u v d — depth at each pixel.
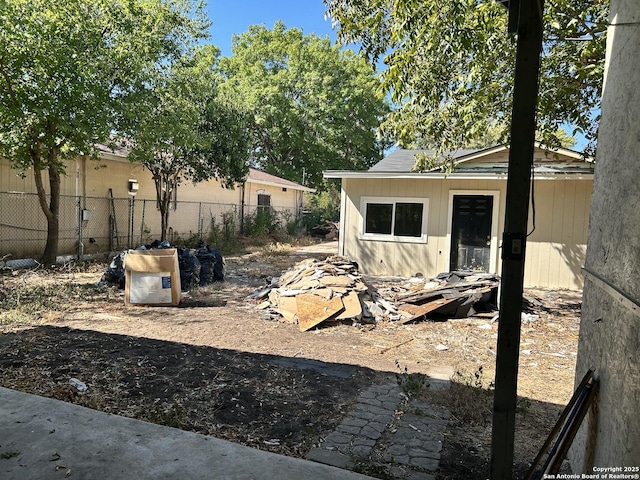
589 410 2.36
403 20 5.04
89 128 8.95
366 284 7.51
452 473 2.73
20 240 10.62
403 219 11.14
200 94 13.54
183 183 16.05
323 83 27.55
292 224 22.69
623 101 2.19
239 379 4.17
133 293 7.05
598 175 2.58
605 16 5.20
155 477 2.41
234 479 2.42
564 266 9.84
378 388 4.10
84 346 4.95
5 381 3.86
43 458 2.55
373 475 2.68
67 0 8.48
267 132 28.00
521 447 3.08
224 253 14.91
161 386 3.94
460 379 4.25
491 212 10.34
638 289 1.82
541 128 7.04
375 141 30.17
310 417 3.46
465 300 6.95
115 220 13.13
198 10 11.80
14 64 8.19
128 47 9.70
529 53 2.02
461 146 7.86
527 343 5.81
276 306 7.02
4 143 8.84
